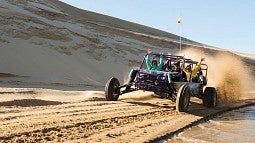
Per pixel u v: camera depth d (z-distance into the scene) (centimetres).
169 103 1320
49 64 3188
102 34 5450
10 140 603
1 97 1107
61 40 4103
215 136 804
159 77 1216
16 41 3478
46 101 1085
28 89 1347
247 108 1459
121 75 3612
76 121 805
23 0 6500
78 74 3175
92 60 3794
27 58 3134
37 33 4012
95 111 977
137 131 761
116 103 1200
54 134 670
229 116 1162
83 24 5878
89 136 679
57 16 5928
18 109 914
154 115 1010
